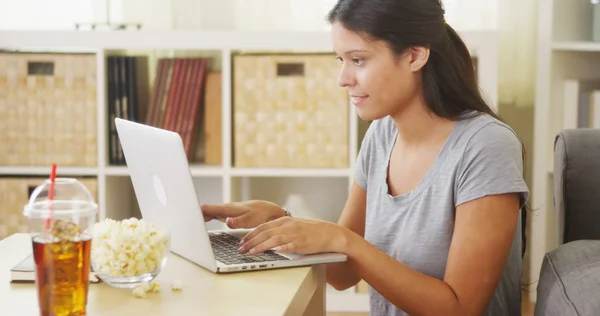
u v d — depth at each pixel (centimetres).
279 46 305
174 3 347
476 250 146
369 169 178
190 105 316
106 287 131
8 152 317
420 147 162
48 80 314
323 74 311
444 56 156
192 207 135
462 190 151
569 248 154
